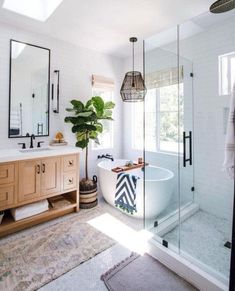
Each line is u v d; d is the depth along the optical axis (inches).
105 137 153.3
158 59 116.3
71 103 122.4
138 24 103.2
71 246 81.4
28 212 92.8
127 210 103.8
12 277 65.1
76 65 130.3
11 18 97.9
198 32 105.8
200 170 105.8
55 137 121.7
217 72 99.3
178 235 84.7
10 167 86.6
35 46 112.3
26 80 110.2
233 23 93.7
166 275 66.8
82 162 137.6
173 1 84.0
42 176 96.8
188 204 105.0
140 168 125.0
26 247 80.3
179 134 108.5
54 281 63.9
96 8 89.3
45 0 96.0
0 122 103.0
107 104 130.1
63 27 106.7
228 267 64.6
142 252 78.5
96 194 120.9
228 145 53.6
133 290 60.6
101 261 73.1
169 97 112.7
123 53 144.9
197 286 61.3
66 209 106.3
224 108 97.2
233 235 51.5
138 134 153.7
